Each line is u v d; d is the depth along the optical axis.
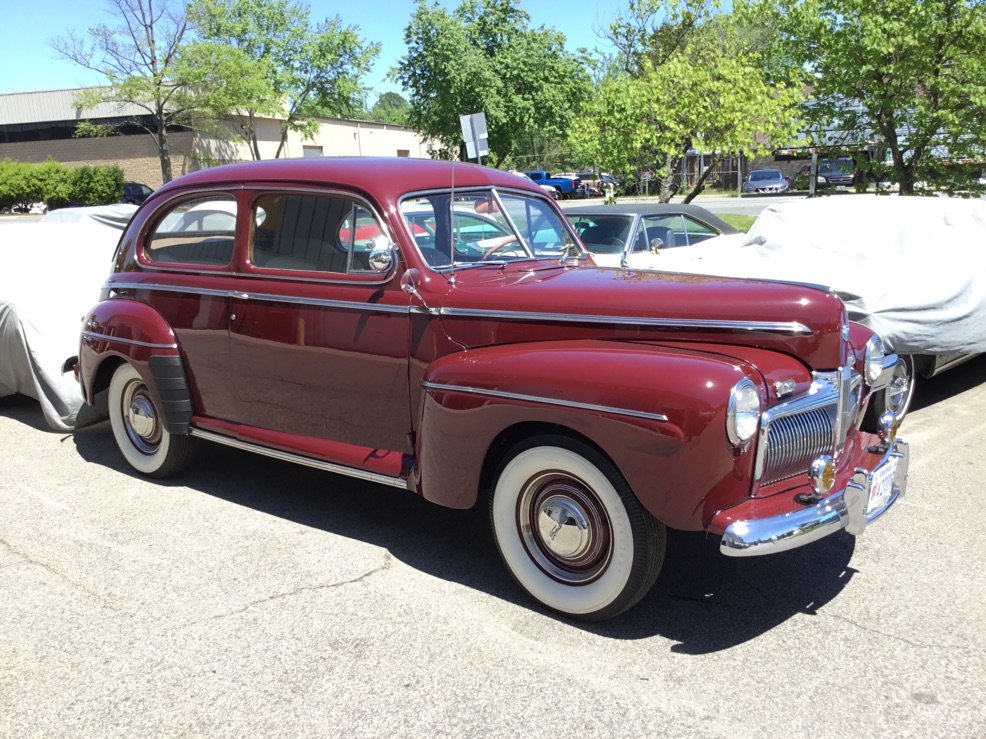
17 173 37.28
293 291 3.88
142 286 4.61
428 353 3.50
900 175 12.88
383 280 3.62
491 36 29.31
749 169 47.44
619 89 12.45
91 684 2.83
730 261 6.69
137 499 4.54
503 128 29.30
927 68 11.91
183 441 4.68
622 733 2.53
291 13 38.53
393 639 3.08
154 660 2.96
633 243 8.05
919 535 3.94
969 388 6.75
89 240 6.82
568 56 29.44
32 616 3.28
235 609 3.31
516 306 3.32
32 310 5.73
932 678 2.78
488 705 2.68
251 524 4.17
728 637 3.06
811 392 3.01
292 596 3.41
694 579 3.54
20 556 3.82
